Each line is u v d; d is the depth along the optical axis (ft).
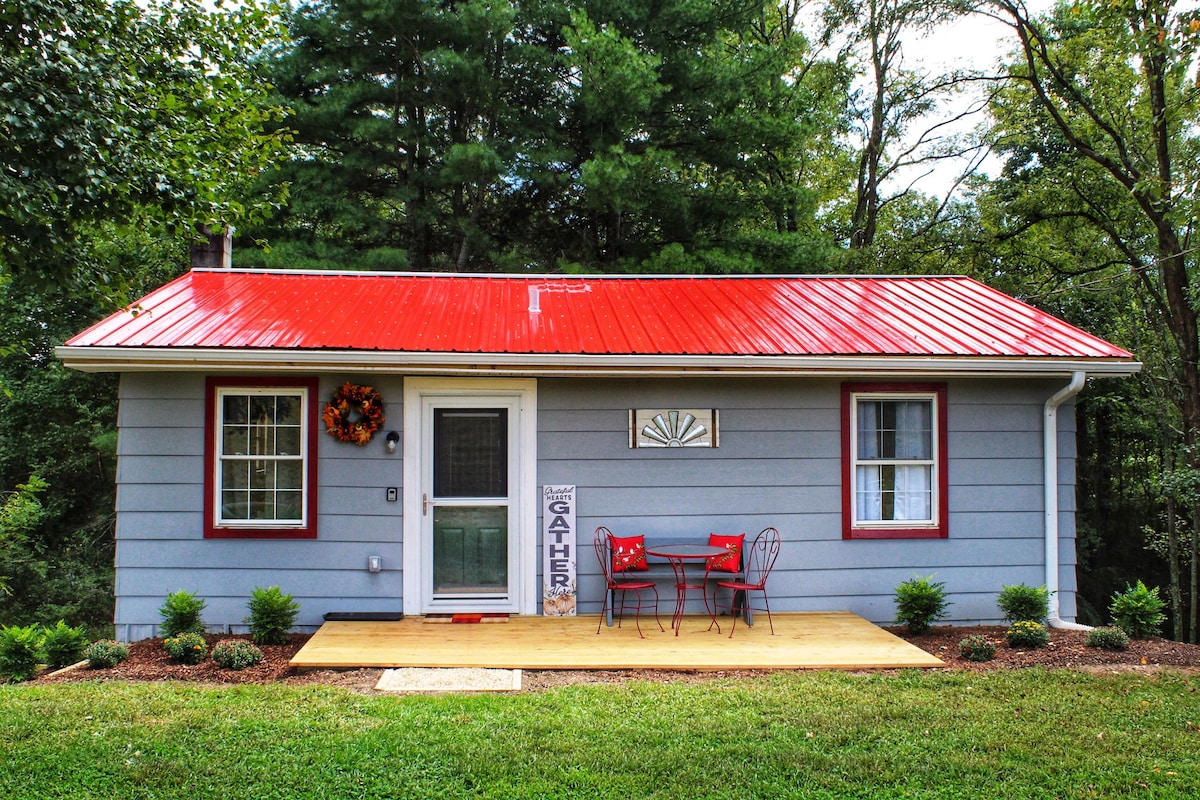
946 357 27.32
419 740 17.74
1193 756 17.28
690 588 28.37
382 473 27.76
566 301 33.27
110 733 17.95
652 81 52.39
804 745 17.65
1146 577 67.82
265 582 27.40
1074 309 63.05
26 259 17.67
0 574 51.85
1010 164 65.10
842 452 28.84
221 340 26.13
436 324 29.22
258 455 27.61
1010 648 25.41
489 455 28.30
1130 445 67.87
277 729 18.24
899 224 75.72
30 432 57.98
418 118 58.95
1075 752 17.39
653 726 18.61
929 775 16.39
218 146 22.91
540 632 26.07
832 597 28.78
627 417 28.43
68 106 16.71
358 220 54.65
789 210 68.54
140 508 27.17
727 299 33.96
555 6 56.70
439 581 28.14
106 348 25.25
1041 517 29.30
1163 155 46.96
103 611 55.26
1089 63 57.47
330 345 26.13
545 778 16.12
